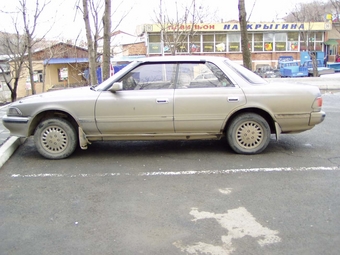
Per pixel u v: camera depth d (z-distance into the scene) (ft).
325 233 10.57
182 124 18.06
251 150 18.65
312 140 21.75
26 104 18.35
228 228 11.00
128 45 112.78
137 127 18.10
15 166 17.74
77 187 14.75
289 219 11.48
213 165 17.19
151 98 17.84
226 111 17.97
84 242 10.39
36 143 18.58
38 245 10.31
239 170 16.35
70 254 9.80
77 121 18.08
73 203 13.16
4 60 66.28
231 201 12.98
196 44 116.98
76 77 103.50
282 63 111.24
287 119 18.21
